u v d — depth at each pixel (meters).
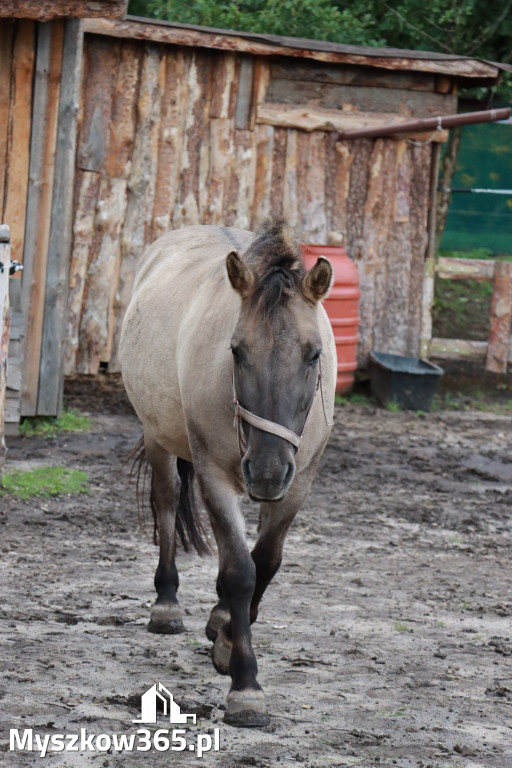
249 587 5.04
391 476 11.55
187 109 15.27
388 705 5.31
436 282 20.42
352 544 8.84
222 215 15.62
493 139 20.12
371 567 8.15
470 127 20.16
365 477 11.41
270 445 4.54
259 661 5.89
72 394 14.50
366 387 16.50
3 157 12.09
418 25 19.67
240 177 15.60
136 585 7.28
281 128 15.78
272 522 5.43
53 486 9.85
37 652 5.78
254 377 4.62
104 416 13.42
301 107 15.74
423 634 6.55
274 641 6.27
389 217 16.34
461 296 20.22
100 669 5.60
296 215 15.98
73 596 6.91
